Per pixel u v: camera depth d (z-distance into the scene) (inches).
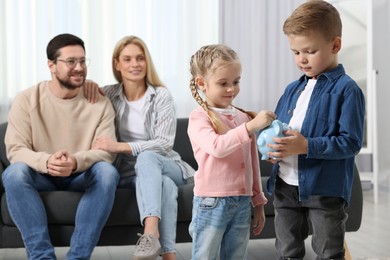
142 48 107.3
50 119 100.9
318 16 61.6
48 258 87.7
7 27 165.6
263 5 181.3
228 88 64.8
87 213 90.6
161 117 104.9
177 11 175.8
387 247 113.0
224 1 178.9
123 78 107.5
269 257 108.0
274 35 183.6
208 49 65.9
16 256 110.2
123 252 113.8
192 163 122.1
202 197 65.5
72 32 169.3
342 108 62.6
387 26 191.2
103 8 171.3
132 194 95.0
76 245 89.7
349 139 61.3
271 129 62.7
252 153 68.7
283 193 66.9
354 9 177.2
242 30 181.0
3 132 115.6
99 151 97.3
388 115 192.2
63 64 98.9
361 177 186.5
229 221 66.0
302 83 68.7
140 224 95.9
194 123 66.0
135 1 173.2
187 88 177.3
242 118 69.0
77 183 97.6
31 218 89.5
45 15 167.3
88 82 106.5
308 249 112.2
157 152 101.1
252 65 182.4
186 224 97.0
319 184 63.9
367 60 172.6
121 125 106.6
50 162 92.4
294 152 61.6
